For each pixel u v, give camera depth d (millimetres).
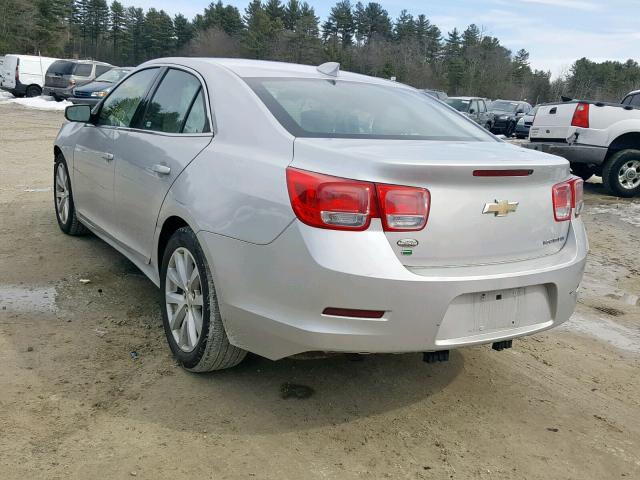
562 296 3125
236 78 3463
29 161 10398
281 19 82938
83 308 4125
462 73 81688
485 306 2877
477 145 3262
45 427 2787
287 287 2689
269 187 2791
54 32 75625
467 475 2707
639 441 3105
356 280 2566
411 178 2648
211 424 2912
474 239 2814
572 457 2918
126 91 4562
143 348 3619
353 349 2658
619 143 9945
